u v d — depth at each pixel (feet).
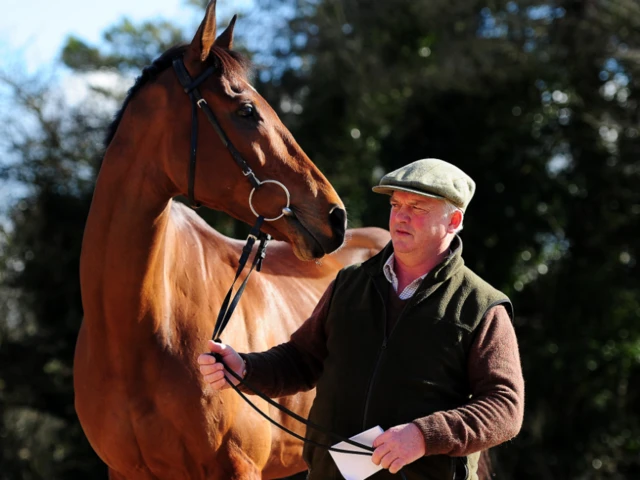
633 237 42.22
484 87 43.14
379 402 8.63
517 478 38.91
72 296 44.78
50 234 45.24
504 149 42.39
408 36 45.85
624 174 41.96
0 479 41.60
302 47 44.70
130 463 11.05
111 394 10.89
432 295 8.75
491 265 41.96
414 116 43.50
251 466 11.44
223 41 11.05
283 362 9.67
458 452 7.88
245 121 10.28
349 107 44.11
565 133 43.04
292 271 14.64
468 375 8.61
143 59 52.31
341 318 9.20
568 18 42.83
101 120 48.49
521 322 41.60
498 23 43.91
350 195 42.57
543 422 39.24
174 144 10.34
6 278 44.96
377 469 8.31
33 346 43.24
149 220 10.48
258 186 10.21
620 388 40.60
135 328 10.64
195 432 10.86
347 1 45.93
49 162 46.24
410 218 8.82
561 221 42.83
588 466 39.58
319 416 9.15
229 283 12.31
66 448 41.98
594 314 41.47
